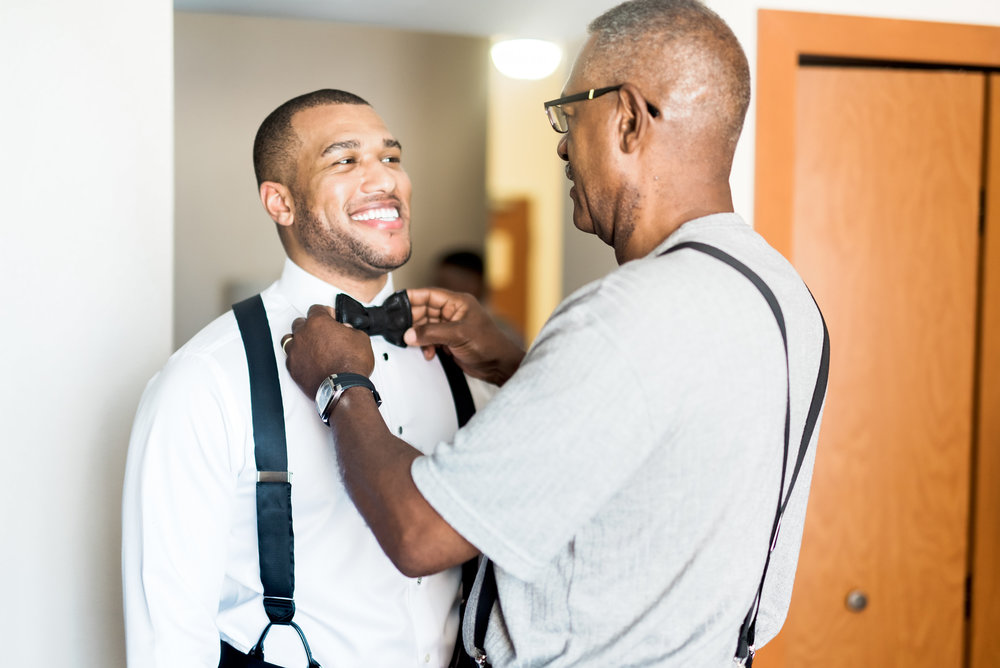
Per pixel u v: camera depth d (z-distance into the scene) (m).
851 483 2.05
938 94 2.02
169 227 1.55
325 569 1.10
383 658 1.11
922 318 2.05
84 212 1.50
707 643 0.82
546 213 2.96
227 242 2.53
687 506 0.80
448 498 0.78
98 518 1.53
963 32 1.96
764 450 0.83
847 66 2.04
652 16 0.87
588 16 2.29
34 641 1.52
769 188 1.89
